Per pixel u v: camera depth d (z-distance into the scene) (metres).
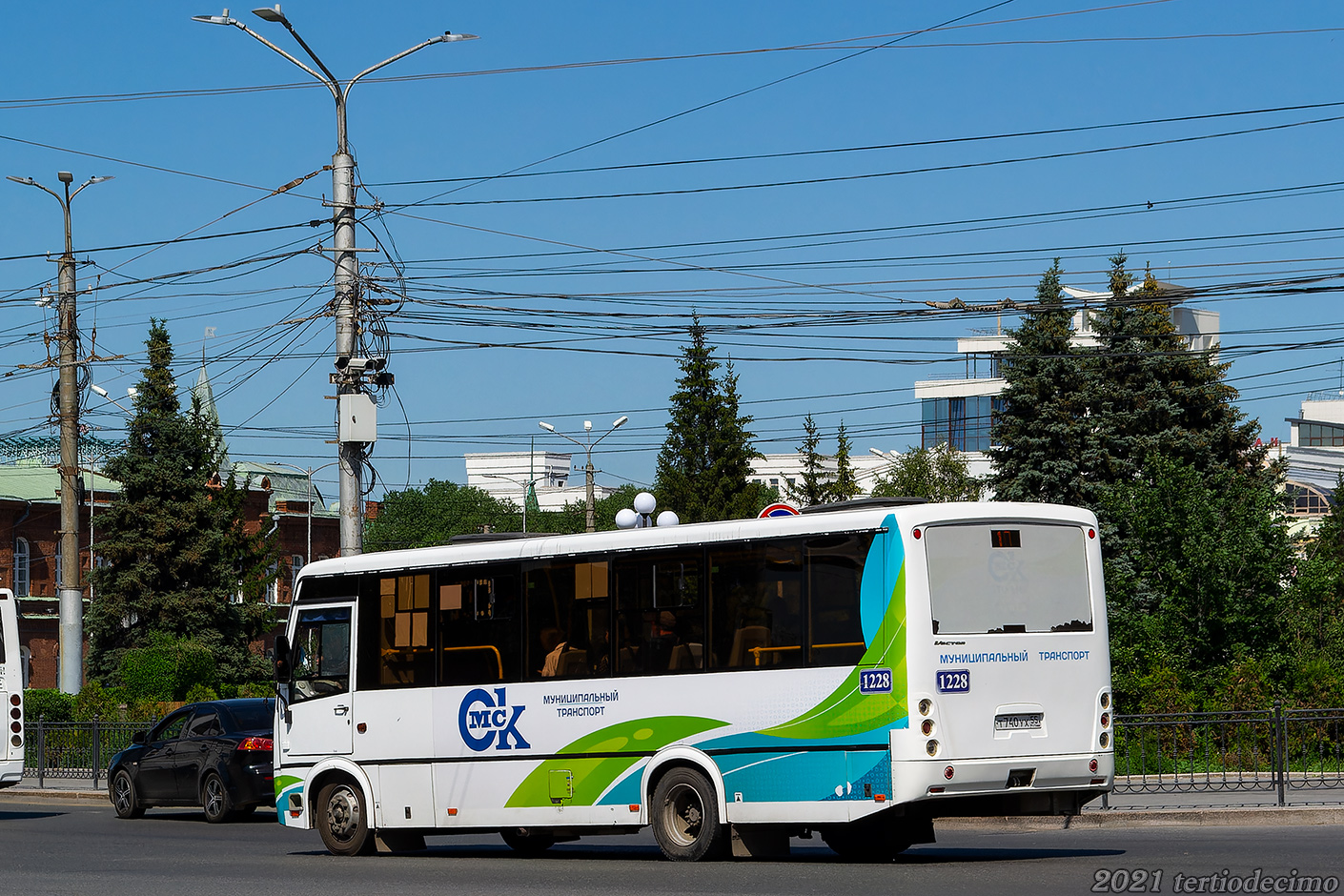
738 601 14.10
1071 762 13.45
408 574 16.50
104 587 54.81
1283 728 18.39
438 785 15.96
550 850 17.16
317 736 16.92
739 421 65.50
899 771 12.87
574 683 15.09
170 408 56.31
